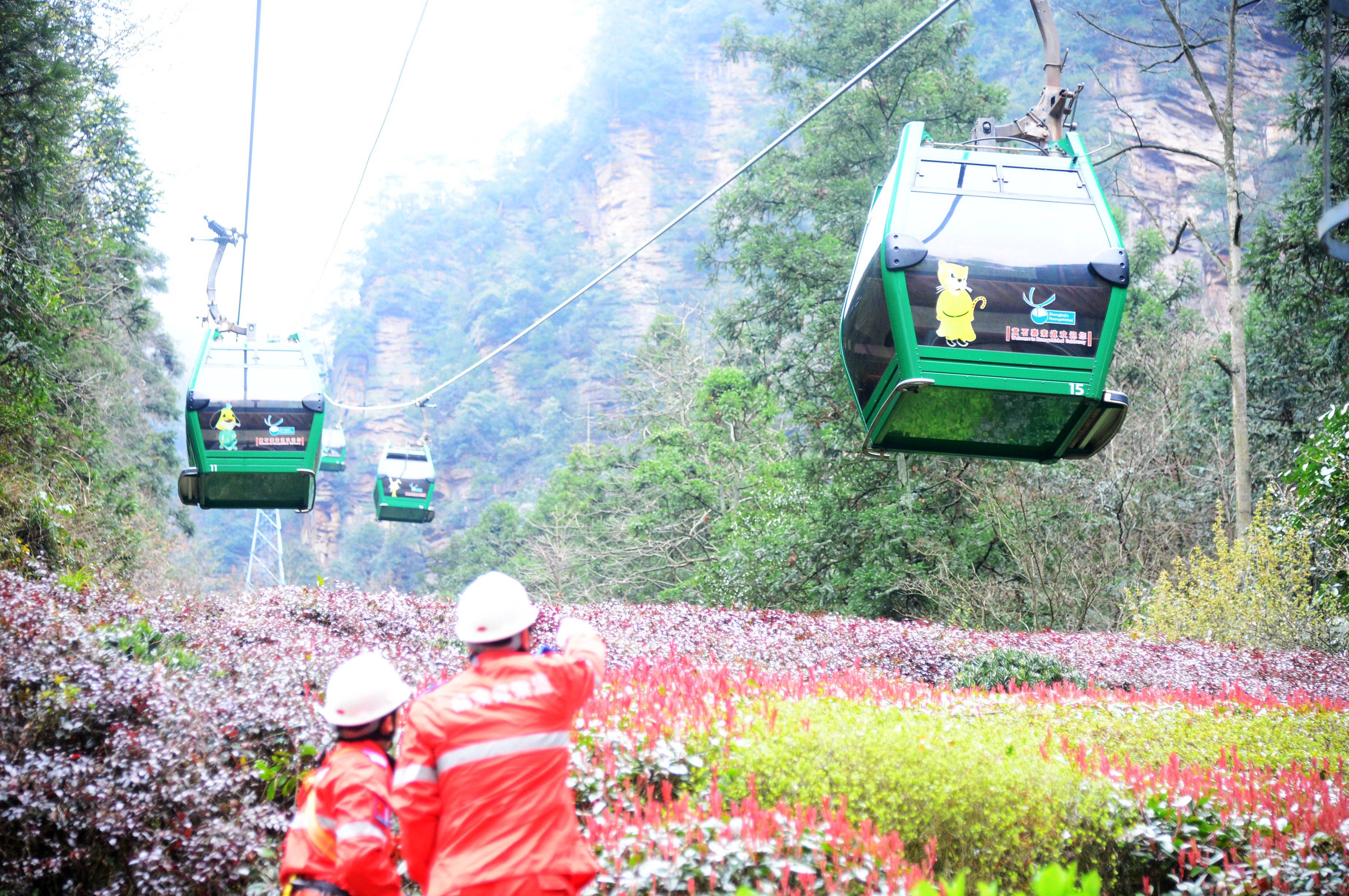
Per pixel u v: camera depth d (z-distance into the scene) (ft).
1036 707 31.04
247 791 20.80
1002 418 28.81
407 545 328.90
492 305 429.38
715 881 16.08
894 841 17.40
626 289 406.62
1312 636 55.31
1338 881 19.12
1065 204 28.55
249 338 54.34
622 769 20.63
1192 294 134.92
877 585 86.48
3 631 24.48
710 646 42.75
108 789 18.33
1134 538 83.61
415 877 12.69
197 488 49.90
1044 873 7.63
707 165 443.32
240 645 33.81
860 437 95.96
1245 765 27.17
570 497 172.55
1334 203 76.18
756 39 128.67
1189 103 286.87
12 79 50.98
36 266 61.05
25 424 65.26
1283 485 81.76
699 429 138.10
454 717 12.43
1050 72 31.71
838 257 101.86
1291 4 76.59
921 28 30.81
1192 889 19.36
